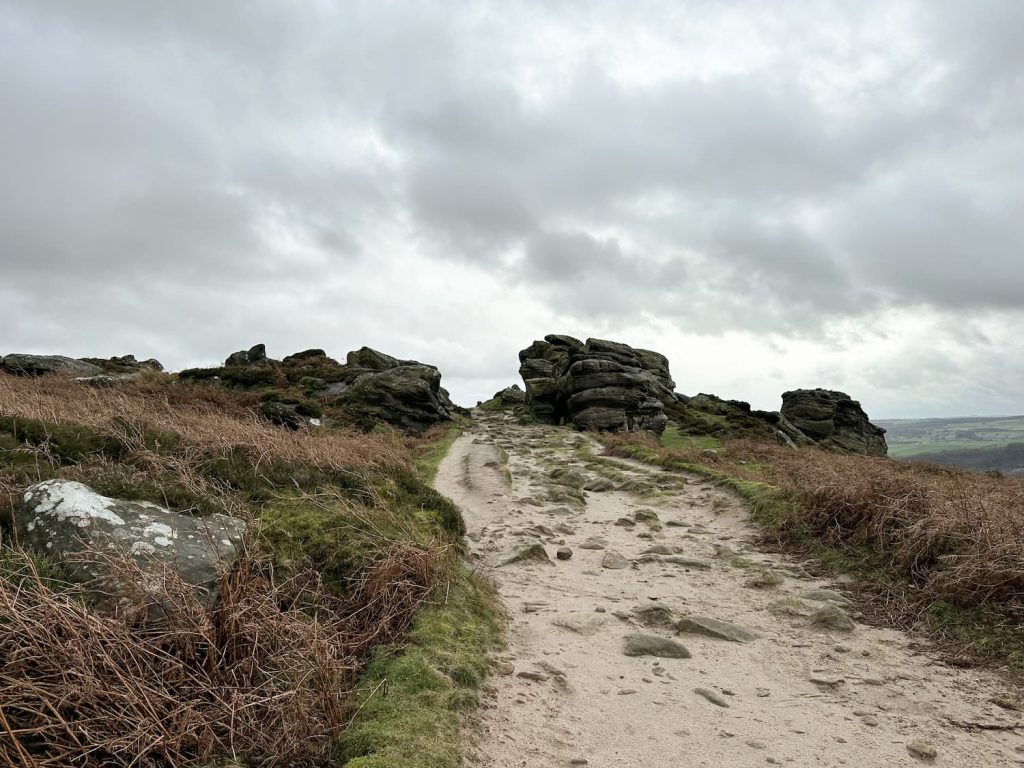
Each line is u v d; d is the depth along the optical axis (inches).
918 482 424.2
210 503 289.7
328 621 229.9
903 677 250.4
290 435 498.3
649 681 243.0
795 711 223.0
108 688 154.2
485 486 664.4
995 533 329.7
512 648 263.6
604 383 1501.0
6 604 156.5
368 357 1886.1
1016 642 266.5
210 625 183.5
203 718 159.3
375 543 292.2
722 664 262.2
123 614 178.7
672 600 336.5
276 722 171.5
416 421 1389.0
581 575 381.7
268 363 1790.1
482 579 344.2
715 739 201.9
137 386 1125.7
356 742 165.9
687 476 701.9
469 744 180.5
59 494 230.2
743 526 491.8
